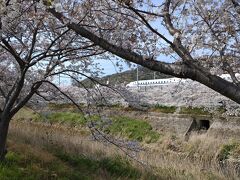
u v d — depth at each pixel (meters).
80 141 16.38
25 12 7.11
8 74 12.39
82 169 12.25
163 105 23.55
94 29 7.66
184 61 4.97
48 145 14.66
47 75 10.26
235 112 14.12
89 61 11.27
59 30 9.71
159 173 12.41
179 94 19.42
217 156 15.71
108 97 11.45
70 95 12.20
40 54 9.62
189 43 5.72
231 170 12.91
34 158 11.67
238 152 15.62
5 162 10.44
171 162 13.82
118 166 12.65
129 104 11.64
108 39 6.14
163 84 25.47
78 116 24.67
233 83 5.32
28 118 24.83
